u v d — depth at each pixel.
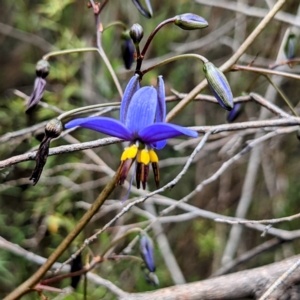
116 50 0.42
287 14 0.38
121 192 0.39
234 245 0.36
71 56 0.38
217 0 0.44
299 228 0.44
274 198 0.43
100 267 0.36
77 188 0.35
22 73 0.47
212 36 0.44
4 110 0.38
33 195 0.36
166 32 0.42
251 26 0.43
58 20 0.39
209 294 0.22
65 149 0.21
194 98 0.24
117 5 0.42
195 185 0.45
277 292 0.22
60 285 0.31
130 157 0.20
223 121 0.46
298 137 0.26
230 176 0.44
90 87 0.40
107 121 0.20
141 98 0.20
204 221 0.45
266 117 0.38
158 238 0.39
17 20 0.42
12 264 0.36
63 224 0.35
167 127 0.20
